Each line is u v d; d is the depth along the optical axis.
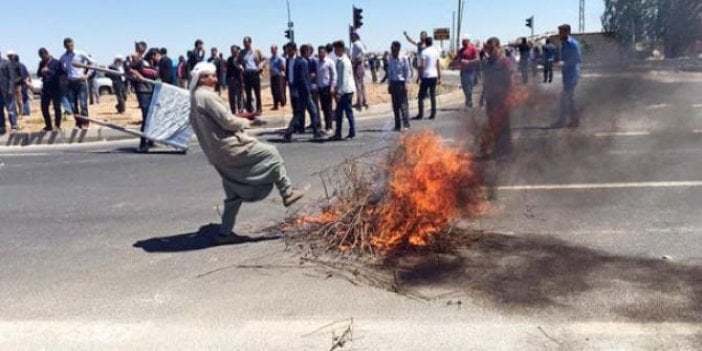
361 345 3.85
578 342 3.76
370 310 4.31
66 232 6.78
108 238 6.44
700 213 6.24
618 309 4.15
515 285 4.62
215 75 5.84
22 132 15.30
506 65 9.45
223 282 4.95
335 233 5.64
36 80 32.22
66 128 15.74
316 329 4.07
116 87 18.75
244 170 5.81
